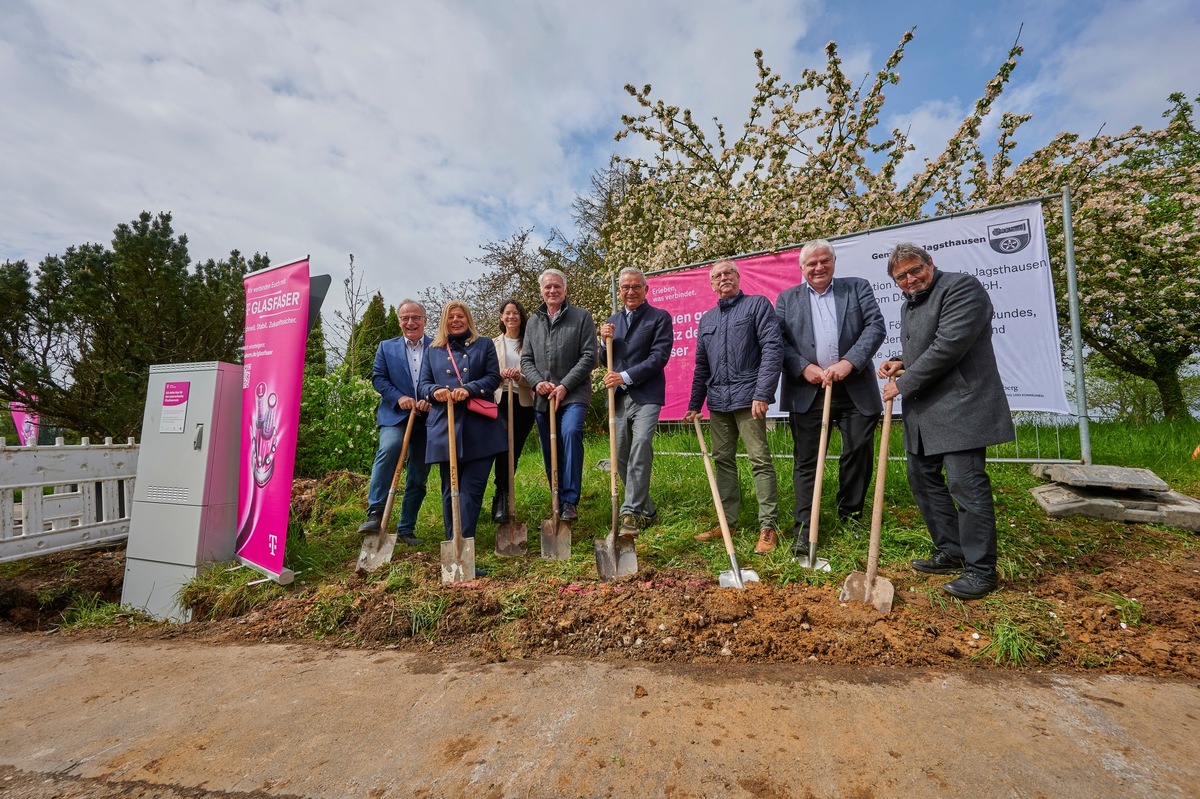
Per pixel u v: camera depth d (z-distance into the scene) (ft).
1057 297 24.72
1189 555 9.81
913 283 9.20
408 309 13.43
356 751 5.58
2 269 30.99
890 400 8.96
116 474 15.92
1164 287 24.45
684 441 20.61
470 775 5.10
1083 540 10.55
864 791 4.68
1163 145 25.31
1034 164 23.77
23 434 39.37
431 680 7.11
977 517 8.52
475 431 11.56
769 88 25.62
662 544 11.57
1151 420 24.14
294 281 10.98
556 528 11.46
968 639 7.42
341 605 9.37
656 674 6.90
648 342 12.39
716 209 26.86
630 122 27.76
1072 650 7.03
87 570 13.33
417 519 15.42
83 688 7.48
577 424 12.54
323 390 23.79
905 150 25.27
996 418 8.50
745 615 8.09
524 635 8.13
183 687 7.32
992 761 5.00
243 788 5.08
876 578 8.33
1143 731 5.41
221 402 11.98
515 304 15.03
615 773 5.02
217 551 11.82
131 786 5.20
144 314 32.19
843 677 6.63
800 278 17.78
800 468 11.10
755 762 5.10
